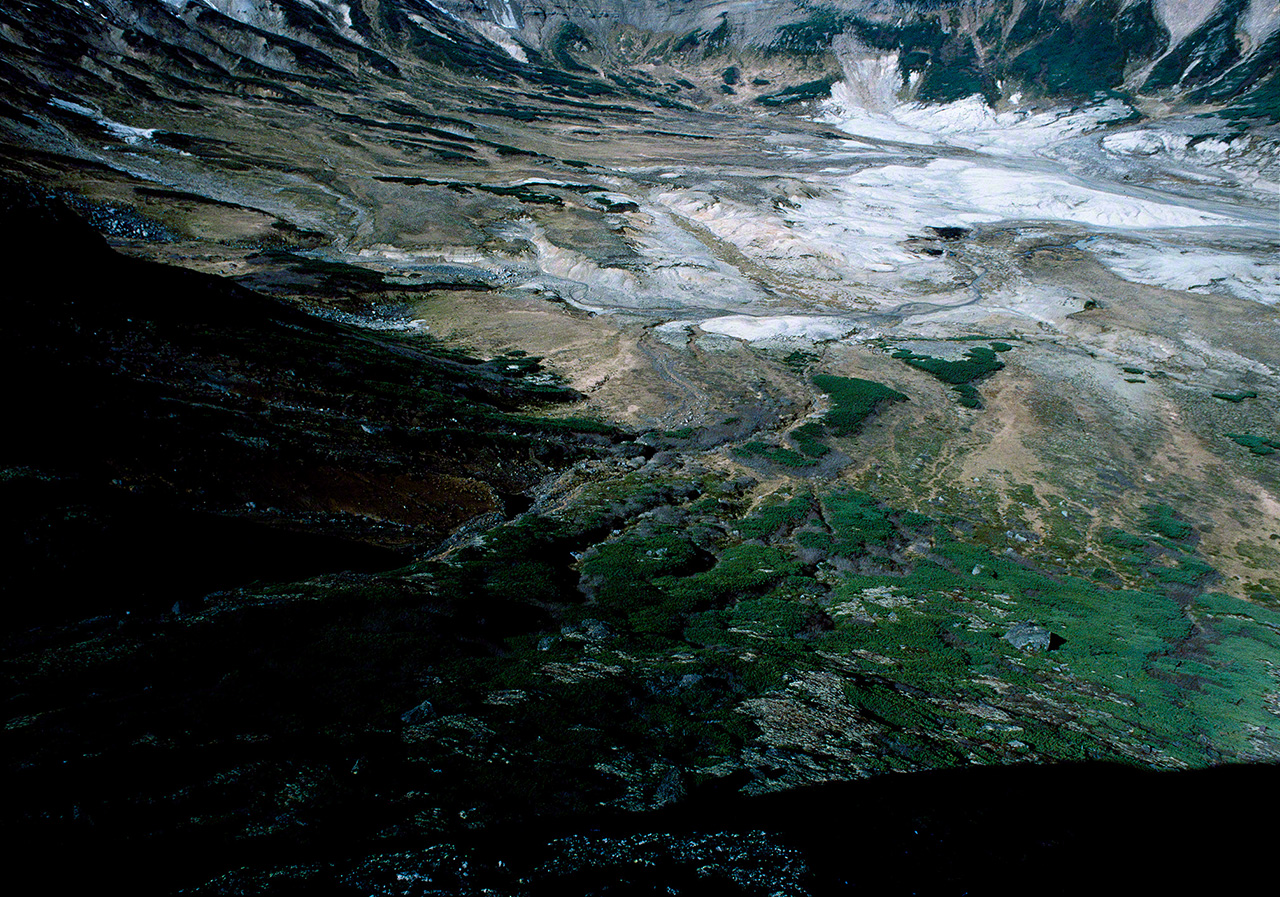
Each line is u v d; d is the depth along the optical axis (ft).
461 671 56.65
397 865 31.96
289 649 55.57
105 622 55.62
